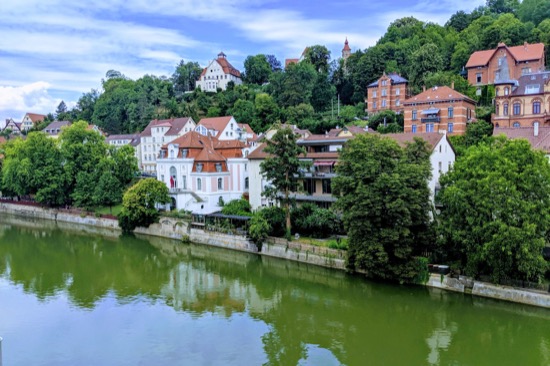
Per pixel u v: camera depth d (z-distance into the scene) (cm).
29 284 4538
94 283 4572
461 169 3947
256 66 17238
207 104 14600
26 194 9469
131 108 15725
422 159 4600
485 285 3741
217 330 3384
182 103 14950
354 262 4325
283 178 5162
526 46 8719
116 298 4109
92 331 3366
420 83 10212
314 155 5856
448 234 3903
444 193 3916
